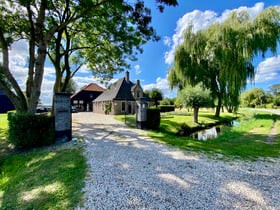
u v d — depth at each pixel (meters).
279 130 10.69
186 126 13.61
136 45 9.70
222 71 17.02
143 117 10.57
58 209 2.59
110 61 12.70
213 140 8.80
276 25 14.78
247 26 15.34
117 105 23.75
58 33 9.83
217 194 2.97
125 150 5.63
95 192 2.99
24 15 8.48
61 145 6.40
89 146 6.11
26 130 6.14
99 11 7.62
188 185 3.28
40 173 4.07
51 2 7.35
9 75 7.23
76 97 35.50
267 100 59.59
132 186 3.21
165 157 4.96
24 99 7.53
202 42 17.88
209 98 15.59
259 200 2.80
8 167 5.00
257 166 4.32
